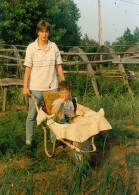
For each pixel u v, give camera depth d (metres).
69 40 19.22
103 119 4.13
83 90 10.09
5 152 4.71
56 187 3.57
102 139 5.49
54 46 4.98
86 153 3.79
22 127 6.23
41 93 4.95
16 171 4.00
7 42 16.52
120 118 7.11
